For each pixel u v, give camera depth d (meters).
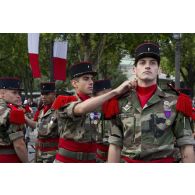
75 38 18.36
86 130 6.18
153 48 4.77
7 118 6.11
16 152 6.20
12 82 6.51
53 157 8.16
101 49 18.38
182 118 4.79
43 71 30.98
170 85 4.95
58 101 6.07
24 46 28.62
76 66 6.16
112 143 4.96
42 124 8.23
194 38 29.45
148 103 4.82
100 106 5.13
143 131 4.79
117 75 39.88
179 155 5.47
